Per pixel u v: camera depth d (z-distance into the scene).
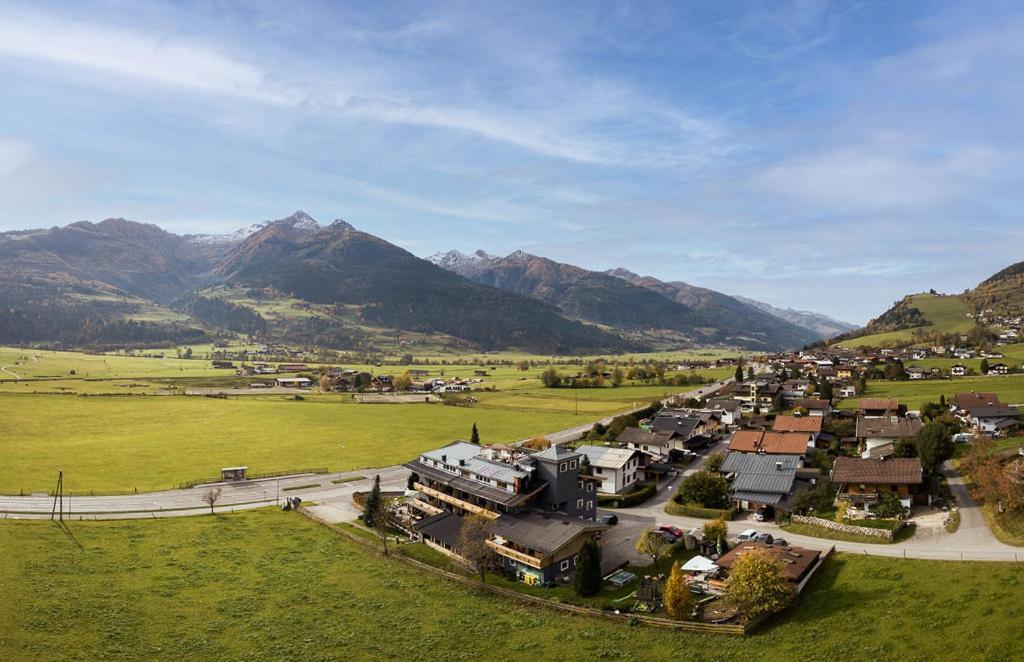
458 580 81.31
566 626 67.75
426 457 115.69
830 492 102.19
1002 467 91.00
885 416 141.75
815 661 55.12
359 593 78.06
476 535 84.56
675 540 90.62
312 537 98.25
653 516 105.94
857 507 92.38
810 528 89.19
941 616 57.81
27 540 89.94
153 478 133.88
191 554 89.44
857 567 72.38
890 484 93.00
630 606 70.50
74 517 103.44
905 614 59.62
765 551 70.62
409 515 108.62
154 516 106.56
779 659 56.47
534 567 79.62
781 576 65.44
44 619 67.38
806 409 177.25
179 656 62.91
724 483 107.12
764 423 175.62
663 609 68.44
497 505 95.38
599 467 121.00
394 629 68.88
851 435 149.12
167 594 76.31
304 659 62.84
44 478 129.00
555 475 95.31
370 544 93.94
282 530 101.31
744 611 65.25
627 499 112.81
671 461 143.88
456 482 102.81
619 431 161.88
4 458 145.62
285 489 127.12
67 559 84.06
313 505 115.62
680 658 58.91
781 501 100.44
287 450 165.62
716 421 174.25
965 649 52.19
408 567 86.31
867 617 60.56
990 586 61.22
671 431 150.00
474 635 67.12
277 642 66.06
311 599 76.25
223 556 89.19
